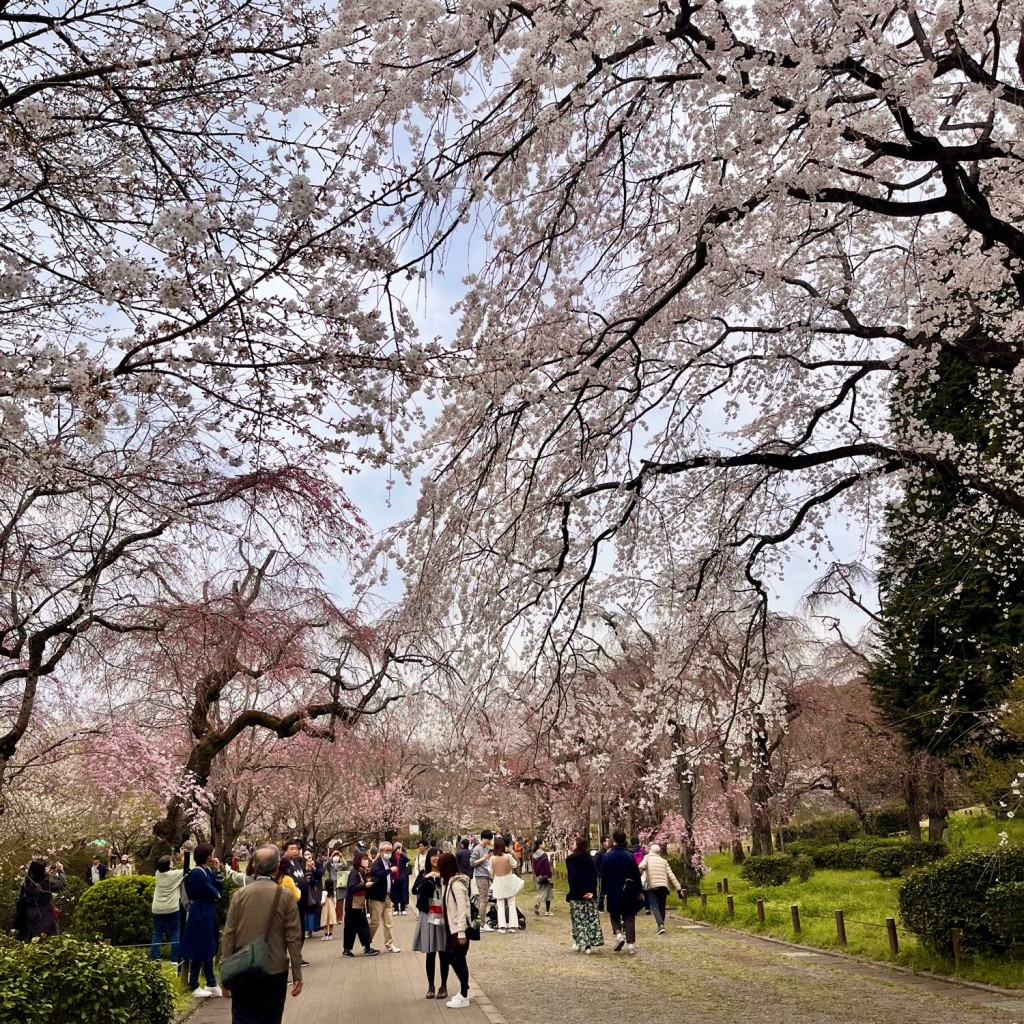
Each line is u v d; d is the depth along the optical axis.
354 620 16.34
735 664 15.60
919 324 9.69
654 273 9.24
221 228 4.67
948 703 16.62
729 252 8.52
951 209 6.95
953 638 17.55
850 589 15.21
